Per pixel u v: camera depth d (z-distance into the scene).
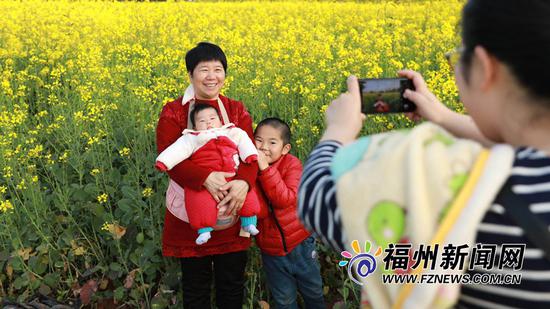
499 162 0.84
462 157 0.86
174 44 7.48
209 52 2.81
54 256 3.59
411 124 3.91
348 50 6.99
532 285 0.83
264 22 9.98
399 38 6.96
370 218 0.88
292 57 5.93
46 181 4.30
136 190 3.94
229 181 2.70
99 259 3.59
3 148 3.93
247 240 2.91
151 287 3.51
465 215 0.82
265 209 2.80
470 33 0.91
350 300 3.42
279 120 2.94
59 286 3.51
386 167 0.87
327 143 1.10
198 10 11.91
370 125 3.98
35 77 5.91
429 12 10.85
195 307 2.98
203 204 2.66
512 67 0.86
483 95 0.93
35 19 9.25
